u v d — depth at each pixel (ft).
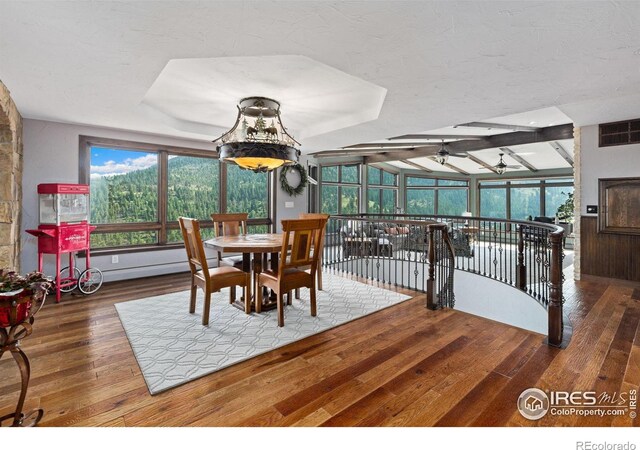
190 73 10.11
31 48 7.22
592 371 7.39
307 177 23.63
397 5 5.65
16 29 6.39
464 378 7.13
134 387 6.77
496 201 39.22
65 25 6.24
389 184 37.04
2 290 5.06
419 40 6.88
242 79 10.61
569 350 8.43
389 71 8.47
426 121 13.79
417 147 26.50
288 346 8.75
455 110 12.04
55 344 8.77
